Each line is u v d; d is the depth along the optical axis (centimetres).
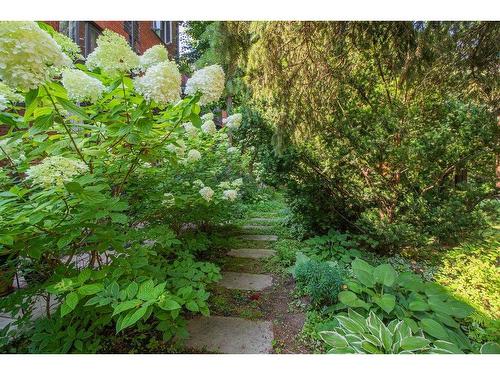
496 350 162
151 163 240
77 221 136
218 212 339
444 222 296
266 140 376
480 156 292
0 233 122
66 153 162
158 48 167
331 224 356
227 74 319
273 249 360
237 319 208
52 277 156
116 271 145
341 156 324
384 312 199
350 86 316
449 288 240
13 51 95
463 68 265
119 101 167
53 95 135
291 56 289
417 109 307
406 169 308
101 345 171
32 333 165
